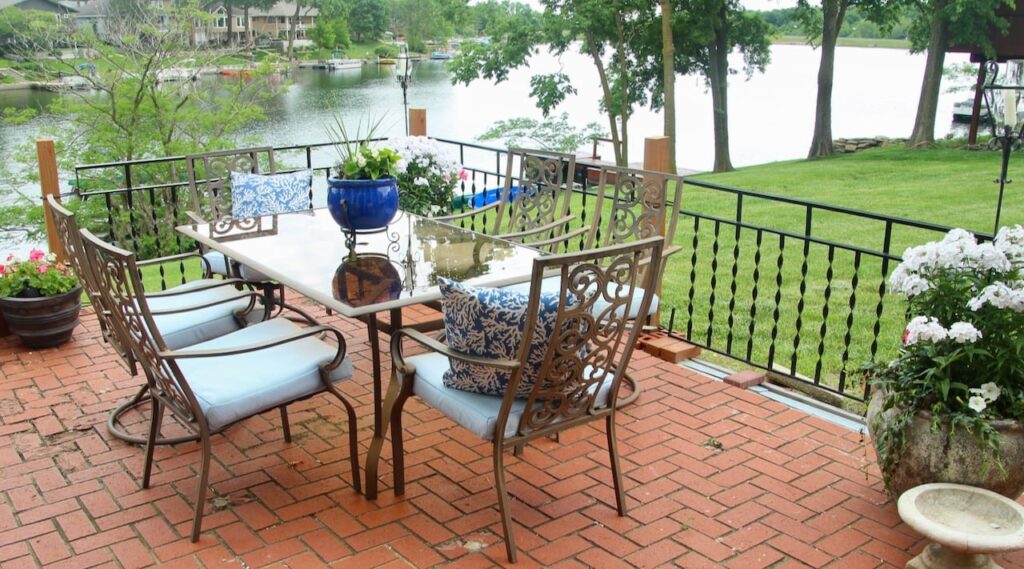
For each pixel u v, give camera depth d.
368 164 3.80
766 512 3.01
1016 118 5.18
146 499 3.07
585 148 23.53
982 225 11.06
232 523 2.92
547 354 2.58
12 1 13.07
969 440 2.67
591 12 17.41
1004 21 16.98
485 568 2.68
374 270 3.38
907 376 2.80
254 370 2.97
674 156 17.62
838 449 3.47
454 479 3.23
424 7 19.38
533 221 4.77
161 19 13.52
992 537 2.33
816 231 10.99
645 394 4.00
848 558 2.75
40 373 4.20
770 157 22.16
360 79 21.72
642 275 4.19
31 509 3.00
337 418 3.76
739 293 8.01
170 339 3.47
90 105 13.41
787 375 4.16
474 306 2.54
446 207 5.08
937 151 18.39
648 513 3.00
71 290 4.50
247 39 14.45
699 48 20.16
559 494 3.13
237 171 4.86
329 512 2.99
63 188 13.41
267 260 3.53
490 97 28.17
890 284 2.90
